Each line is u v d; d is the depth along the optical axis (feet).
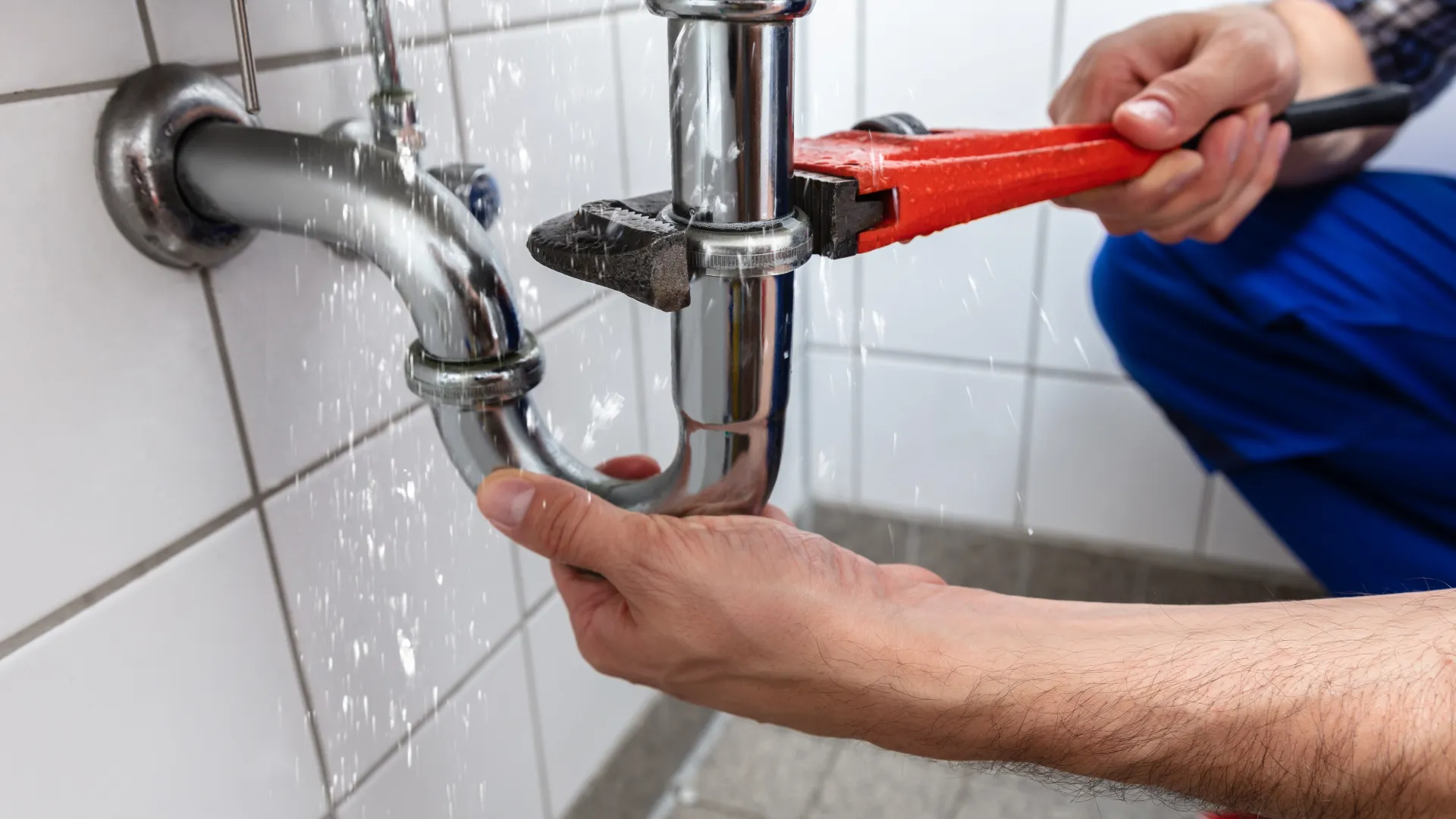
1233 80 1.71
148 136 0.97
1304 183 2.47
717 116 0.83
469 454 1.07
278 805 1.33
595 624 1.27
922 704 1.15
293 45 1.17
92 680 1.04
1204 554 3.17
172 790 1.15
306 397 1.27
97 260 0.98
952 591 1.33
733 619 1.13
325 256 1.27
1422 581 2.28
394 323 1.43
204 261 1.07
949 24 2.87
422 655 1.60
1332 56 2.39
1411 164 2.57
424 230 0.91
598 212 0.90
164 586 1.11
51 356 0.95
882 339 3.32
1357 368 2.27
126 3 0.97
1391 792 0.99
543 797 2.10
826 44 3.02
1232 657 1.09
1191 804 1.16
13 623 0.95
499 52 1.55
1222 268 2.46
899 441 3.44
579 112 1.80
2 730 0.95
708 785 2.77
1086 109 2.03
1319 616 1.14
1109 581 3.28
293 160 0.94
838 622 1.15
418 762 1.64
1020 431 3.26
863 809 2.68
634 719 2.49
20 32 0.88
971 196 1.14
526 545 1.10
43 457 0.96
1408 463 2.26
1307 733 1.02
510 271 1.65
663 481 1.11
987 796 2.71
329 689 1.40
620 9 1.88
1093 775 1.14
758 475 1.06
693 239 0.86
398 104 1.13
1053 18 2.77
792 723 1.30
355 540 1.40
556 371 1.85
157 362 1.06
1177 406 2.65
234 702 1.23
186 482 1.11
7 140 0.89
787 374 0.98
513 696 1.91
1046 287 3.05
